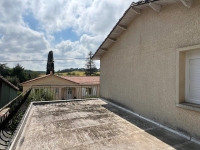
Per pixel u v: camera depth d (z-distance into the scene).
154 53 3.79
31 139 2.76
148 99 4.02
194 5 2.75
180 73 3.12
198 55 2.91
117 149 2.41
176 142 2.69
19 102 4.94
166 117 3.41
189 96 3.11
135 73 4.59
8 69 31.78
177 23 3.12
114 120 3.97
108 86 6.49
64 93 19.25
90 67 46.38
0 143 2.61
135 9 4.11
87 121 3.87
